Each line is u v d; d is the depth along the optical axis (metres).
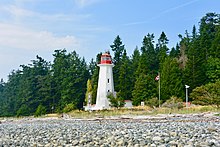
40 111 70.50
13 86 126.62
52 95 102.25
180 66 90.19
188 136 14.28
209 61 74.88
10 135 18.69
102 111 51.00
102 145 12.43
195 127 18.95
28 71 120.19
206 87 47.19
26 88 104.69
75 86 97.00
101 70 70.44
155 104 58.81
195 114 37.16
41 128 24.23
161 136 14.52
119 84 87.19
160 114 39.38
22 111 88.69
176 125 21.67
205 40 85.25
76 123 31.81
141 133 16.34
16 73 133.88
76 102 93.69
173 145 11.67
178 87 70.00
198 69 72.75
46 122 38.16
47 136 17.09
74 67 98.31
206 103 46.84
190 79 72.31
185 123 24.06
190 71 72.88
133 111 47.38
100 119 38.12
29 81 105.31
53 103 100.88
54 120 43.22
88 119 39.91
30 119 52.81
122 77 86.75
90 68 109.75
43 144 13.89
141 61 83.25
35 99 102.19
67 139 15.08
